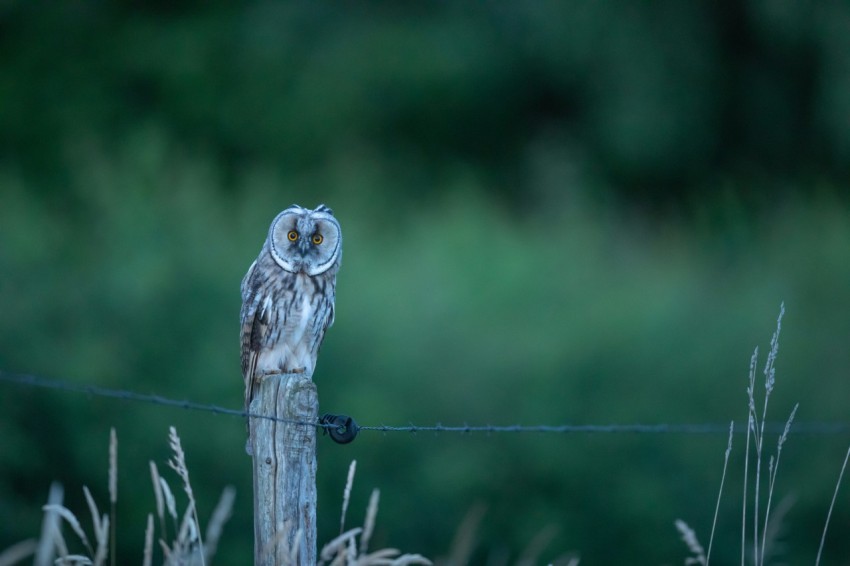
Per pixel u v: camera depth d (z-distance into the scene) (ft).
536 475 49.96
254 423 16.29
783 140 85.40
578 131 84.48
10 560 14.43
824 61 81.25
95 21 79.20
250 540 44.73
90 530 43.29
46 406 44.96
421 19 83.05
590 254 63.36
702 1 82.38
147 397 15.85
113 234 50.47
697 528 50.11
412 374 50.96
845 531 51.49
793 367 55.52
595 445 51.24
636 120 80.89
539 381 51.83
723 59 84.17
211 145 78.18
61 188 69.46
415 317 52.80
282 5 80.74
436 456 48.85
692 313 57.67
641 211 83.97
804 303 59.82
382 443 48.01
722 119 84.79
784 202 78.54
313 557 16.16
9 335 45.52
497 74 82.69
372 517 15.06
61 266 49.11
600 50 81.41
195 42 78.48
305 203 65.41
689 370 54.34
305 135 78.74
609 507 49.98
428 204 78.18
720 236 71.77
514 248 60.59
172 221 51.70
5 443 43.21
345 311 52.65
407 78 80.59
